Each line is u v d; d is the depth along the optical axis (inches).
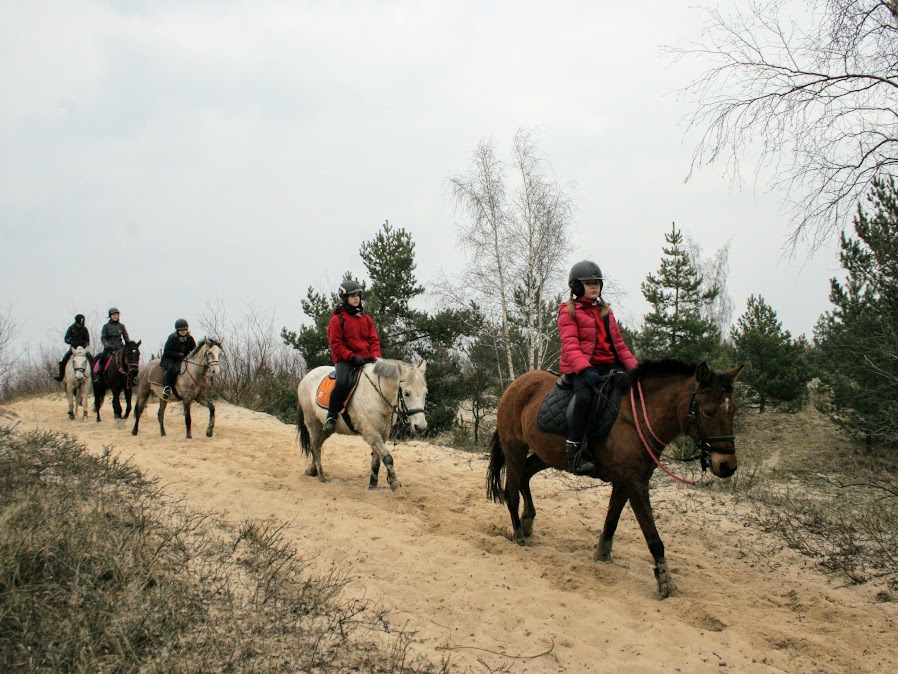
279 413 770.2
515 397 266.1
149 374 515.8
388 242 957.8
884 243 455.8
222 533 236.4
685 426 209.5
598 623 189.8
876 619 199.5
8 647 143.0
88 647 144.8
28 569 169.8
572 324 233.5
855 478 431.8
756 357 689.6
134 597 166.6
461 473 414.0
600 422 224.8
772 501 340.8
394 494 334.6
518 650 174.1
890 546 256.1
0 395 1052.5
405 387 321.1
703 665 168.2
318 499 315.3
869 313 474.9
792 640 180.7
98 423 603.5
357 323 357.1
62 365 634.8
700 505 339.3
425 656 164.9
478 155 925.8
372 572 222.4
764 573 242.4
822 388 560.4
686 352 750.5
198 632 161.5
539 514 314.3
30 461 275.1
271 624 170.7
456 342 968.3
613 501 237.5
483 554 246.5
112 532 202.7
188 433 512.4
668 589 210.5
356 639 169.9
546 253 914.1
